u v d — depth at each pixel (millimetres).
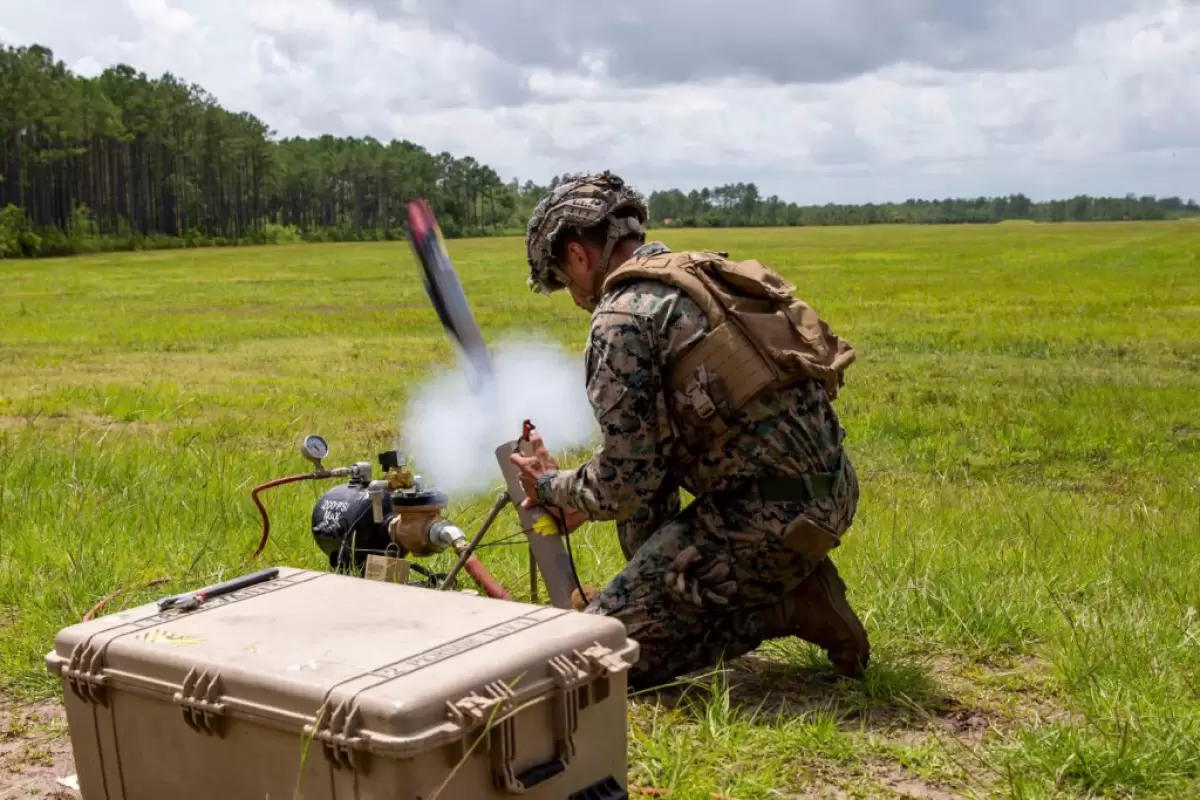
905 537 4941
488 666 1962
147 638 2176
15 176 97000
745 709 3102
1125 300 23922
